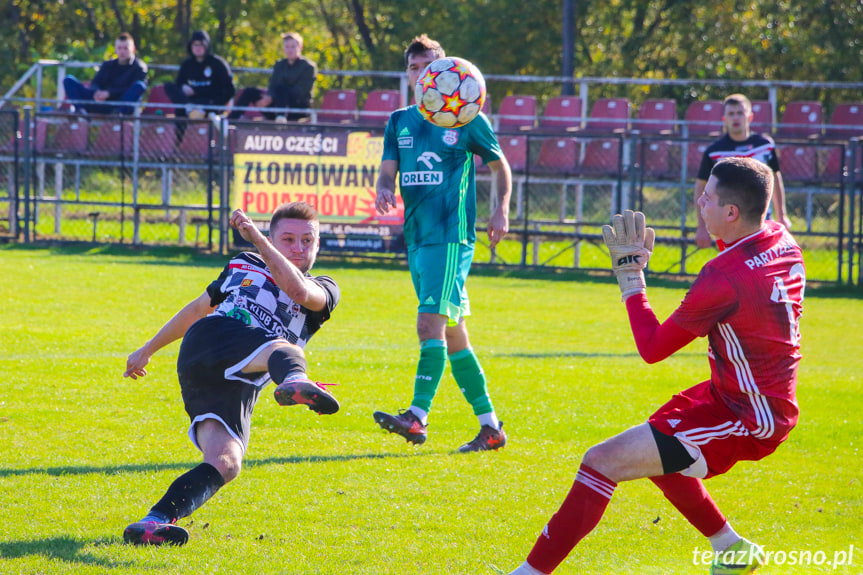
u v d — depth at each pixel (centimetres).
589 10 7825
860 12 7481
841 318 3008
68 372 1783
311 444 1381
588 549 996
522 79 4678
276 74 4341
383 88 8188
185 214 4162
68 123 4425
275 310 970
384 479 1220
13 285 2919
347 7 9375
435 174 1391
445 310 1345
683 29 7731
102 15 8750
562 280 3719
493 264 3906
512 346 2331
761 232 866
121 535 980
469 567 928
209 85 4306
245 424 952
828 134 4772
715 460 847
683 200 4150
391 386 1780
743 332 834
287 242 998
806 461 1370
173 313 2583
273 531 1013
